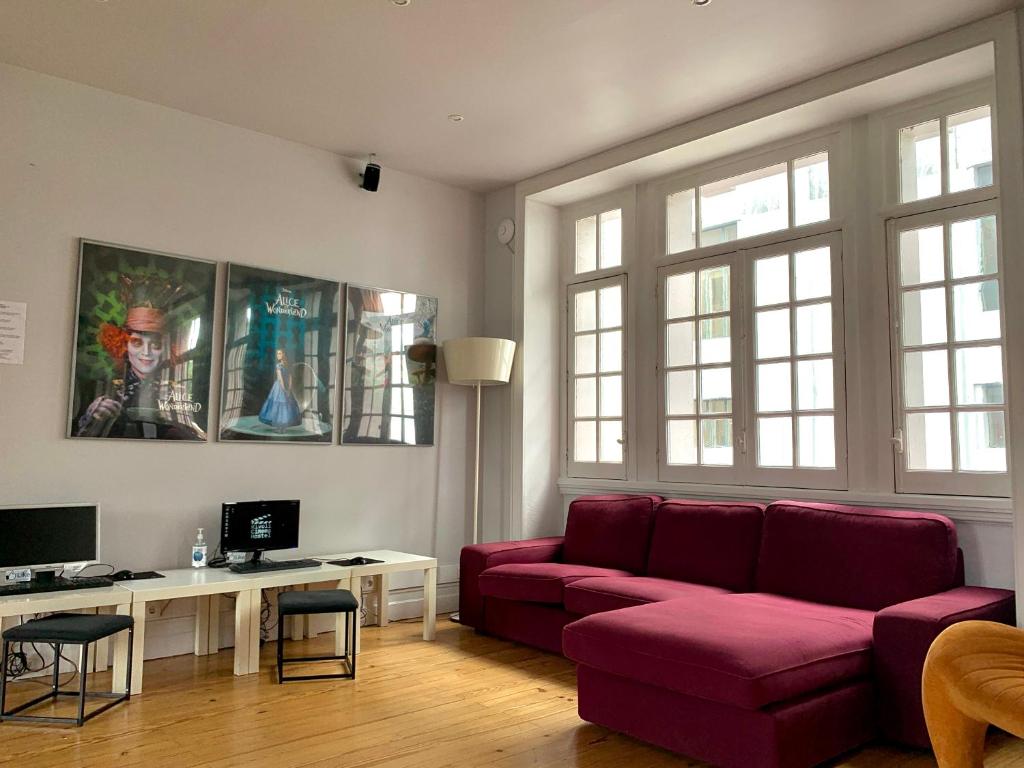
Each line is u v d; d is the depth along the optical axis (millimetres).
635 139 4672
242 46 3600
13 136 3752
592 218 5438
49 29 3443
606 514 4586
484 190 5652
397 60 3729
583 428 5332
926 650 2682
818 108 3941
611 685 2953
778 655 2557
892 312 3826
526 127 4504
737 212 4578
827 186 4164
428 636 4461
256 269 4500
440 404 5371
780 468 4219
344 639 4066
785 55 3646
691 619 2926
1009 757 2744
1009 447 3137
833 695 2666
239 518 4129
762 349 4375
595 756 2771
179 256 4219
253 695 3414
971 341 3566
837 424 4004
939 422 3670
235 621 4055
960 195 3611
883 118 3934
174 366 4168
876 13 3270
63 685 3535
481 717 3170
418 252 5320
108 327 3967
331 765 2648
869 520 3463
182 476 4188
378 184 5055
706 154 4586
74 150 3924
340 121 4441
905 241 3844
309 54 3674
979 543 3432
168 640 4078
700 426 4641
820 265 4152
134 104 4133
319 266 4805
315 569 4094
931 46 3447
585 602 3771
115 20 3371
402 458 5145
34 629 3025
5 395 3666
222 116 4371
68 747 2791
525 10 3291
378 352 5047
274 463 4539
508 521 5309
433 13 3314
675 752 2787
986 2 3170
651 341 4941
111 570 3920
